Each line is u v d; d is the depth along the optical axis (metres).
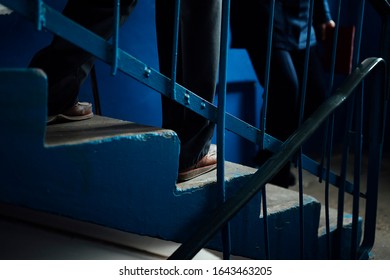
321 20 3.11
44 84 1.08
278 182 2.85
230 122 1.57
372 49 4.79
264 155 3.00
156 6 1.77
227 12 1.42
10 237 1.60
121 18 1.45
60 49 1.41
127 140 1.30
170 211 1.45
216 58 1.54
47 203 1.18
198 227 1.48
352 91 1.83
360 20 1.93
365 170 4.07
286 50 2.72
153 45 2.85
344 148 2.01
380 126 2.23
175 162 1.43
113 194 1.29
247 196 1.50
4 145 1.12
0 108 1.10
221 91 1.47
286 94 2.73
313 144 4.55
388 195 3.50
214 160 1.72
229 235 1.53
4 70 1.07
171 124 1.70
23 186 1.14
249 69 3.69
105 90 2.69
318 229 2.11
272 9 1.60
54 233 1.64
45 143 1.18
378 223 3.00
